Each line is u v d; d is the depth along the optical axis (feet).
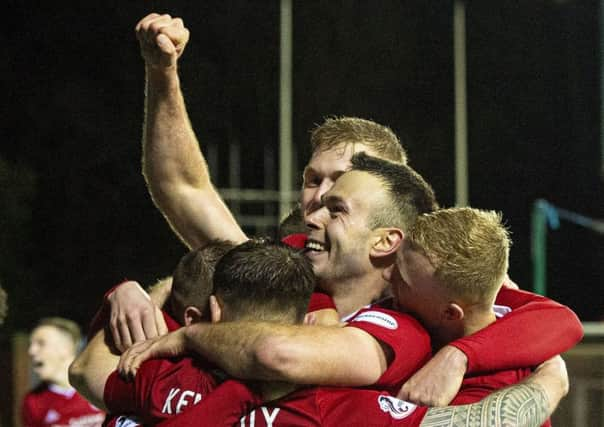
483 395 18.81
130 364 19.08
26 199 135.64
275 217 149.79
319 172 23.09
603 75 158.92
